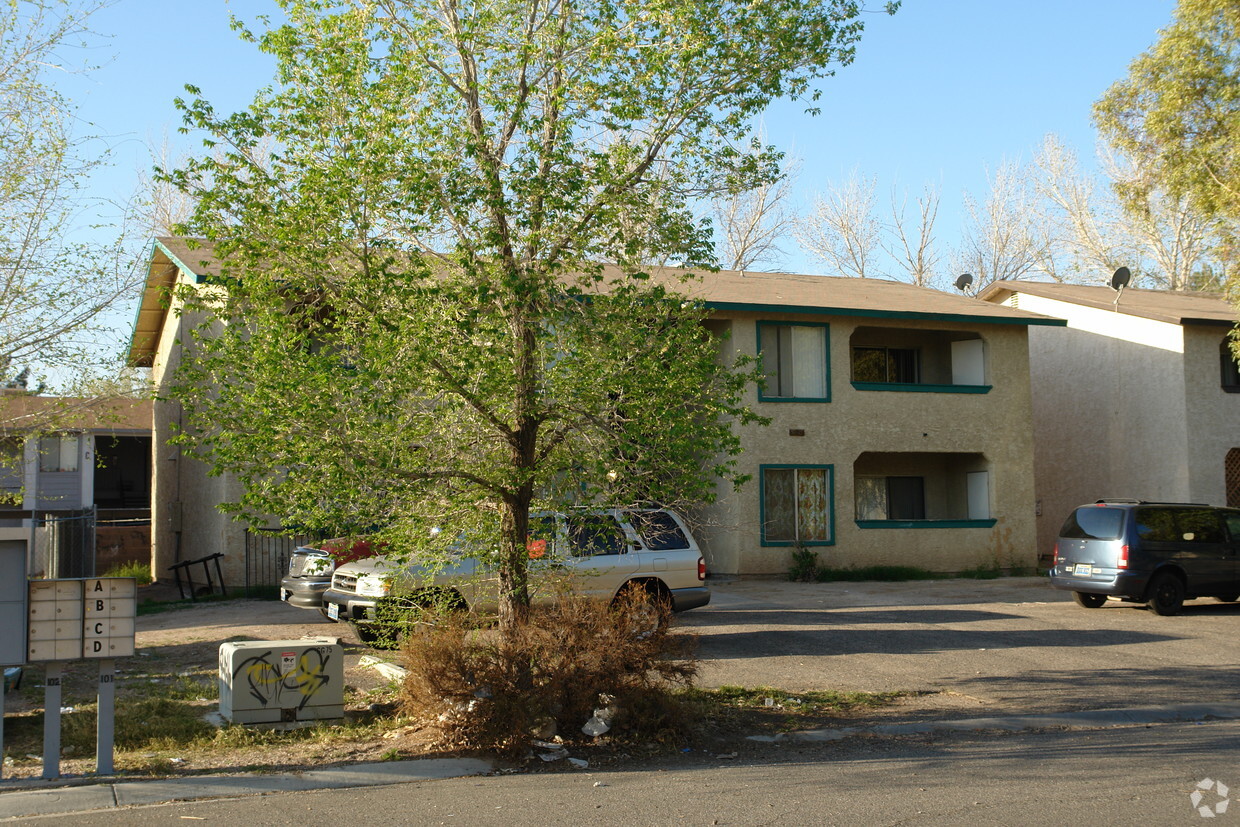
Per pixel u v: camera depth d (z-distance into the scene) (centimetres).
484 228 855
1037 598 1838
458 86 902
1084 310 2678
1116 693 1033
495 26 913
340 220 802
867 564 2248
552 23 907
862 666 1155
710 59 884
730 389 924
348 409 775
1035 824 596
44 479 2789
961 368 2500
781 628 1407
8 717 903
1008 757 783
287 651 866
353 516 827
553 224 853
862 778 715
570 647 827
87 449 2845
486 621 955
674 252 908
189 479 2164
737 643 1286
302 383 763
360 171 795
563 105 877
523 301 816
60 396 1364
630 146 898
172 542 2258
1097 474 2628
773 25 883
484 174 843
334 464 766
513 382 840
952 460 2531
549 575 916
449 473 839
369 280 787
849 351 2280
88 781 692
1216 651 1276
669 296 924
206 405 812
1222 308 2648
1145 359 2500
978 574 2283
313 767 740
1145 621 1531
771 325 2227
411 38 895
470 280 847
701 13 880
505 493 878
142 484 3388
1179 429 2402
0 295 1260
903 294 2552
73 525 1530
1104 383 2614
